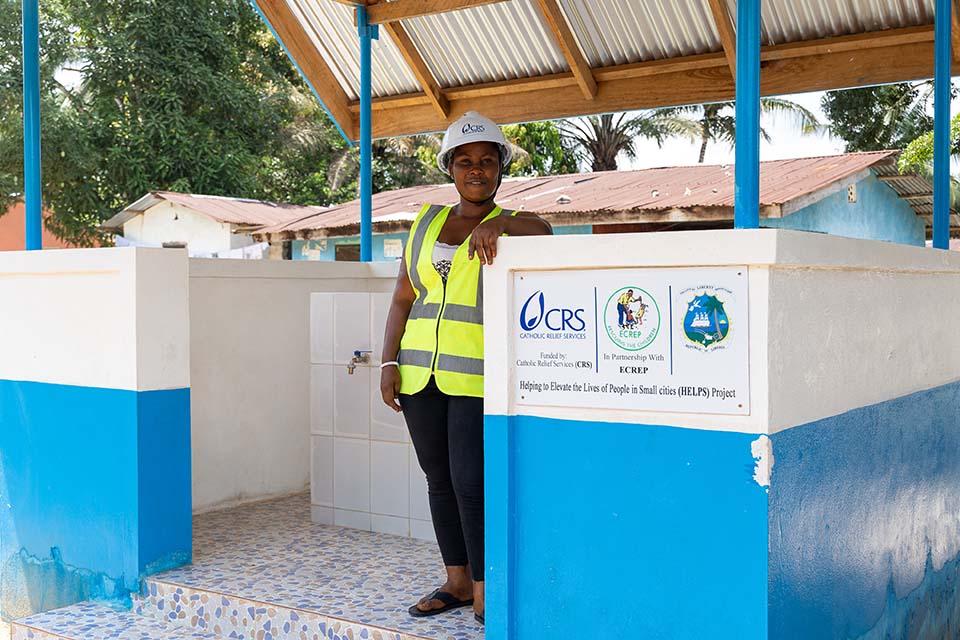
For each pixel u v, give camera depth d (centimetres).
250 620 392
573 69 698
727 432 280
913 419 399
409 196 1797
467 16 708
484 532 326
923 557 413
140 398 427
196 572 433
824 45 634
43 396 467
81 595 454
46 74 2077
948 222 483
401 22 727
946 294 447
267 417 584
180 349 442
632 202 1369
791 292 285
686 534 288
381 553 458
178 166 2119
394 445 487
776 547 279
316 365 512
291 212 1991
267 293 583
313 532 499
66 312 454
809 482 300
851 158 1504
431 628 357
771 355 274
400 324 374
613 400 299
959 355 470
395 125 807
